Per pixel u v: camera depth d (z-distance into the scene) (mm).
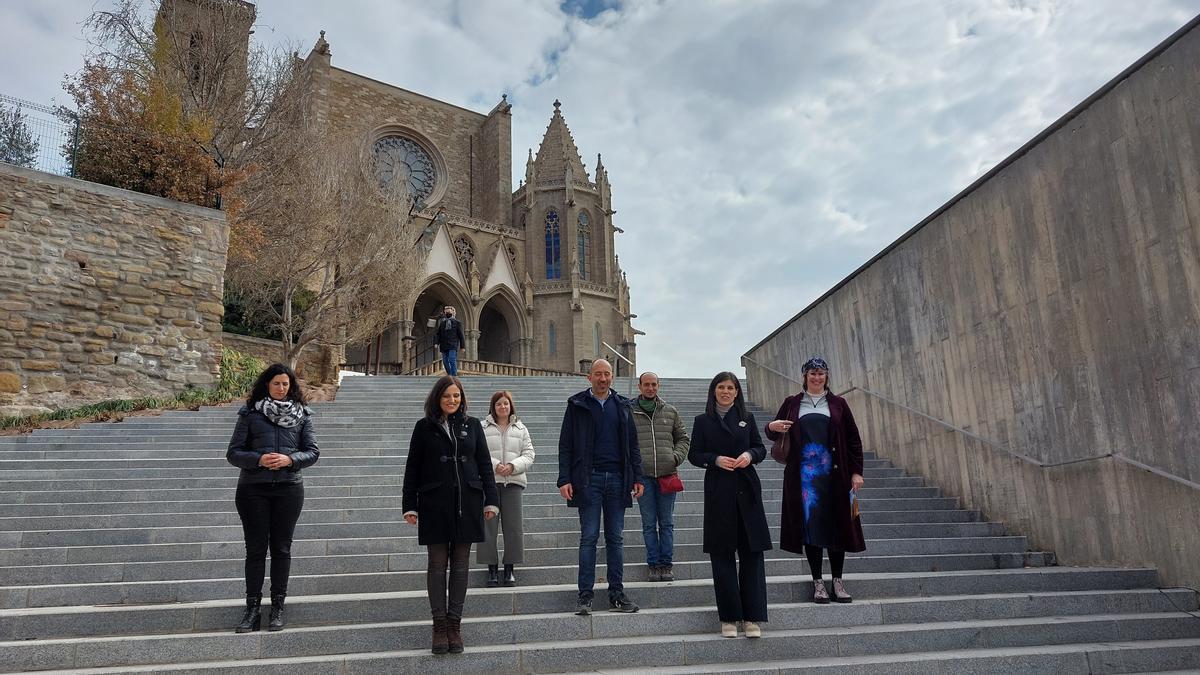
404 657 4496
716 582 4988
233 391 14891
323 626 5102
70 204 13852
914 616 5410
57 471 8344
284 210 22156
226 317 22203
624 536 7102
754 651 4844
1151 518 6223
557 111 50656
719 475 5180
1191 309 5836
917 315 9484
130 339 14062
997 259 8070
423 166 47312
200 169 17297
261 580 4898
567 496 5496
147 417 11797
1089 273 6859
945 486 8922
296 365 21891
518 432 6293
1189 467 5848
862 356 10789
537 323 44688
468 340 40500
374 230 23844
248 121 22734
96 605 5477
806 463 5648
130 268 14320
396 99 47125
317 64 42781
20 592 5391
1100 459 6742
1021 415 7699
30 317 13094
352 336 23859
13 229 13188
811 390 5922
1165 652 4887
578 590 5391
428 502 4781
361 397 14500
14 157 14219
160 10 22250
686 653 4785
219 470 8680
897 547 7137
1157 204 6152
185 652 4574
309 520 7406
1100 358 6730
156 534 6781
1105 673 4773
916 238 9531
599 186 49312
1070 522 7082
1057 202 7234
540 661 4629
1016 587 6035
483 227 45125
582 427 5609
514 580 6070
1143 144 6289
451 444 4941
